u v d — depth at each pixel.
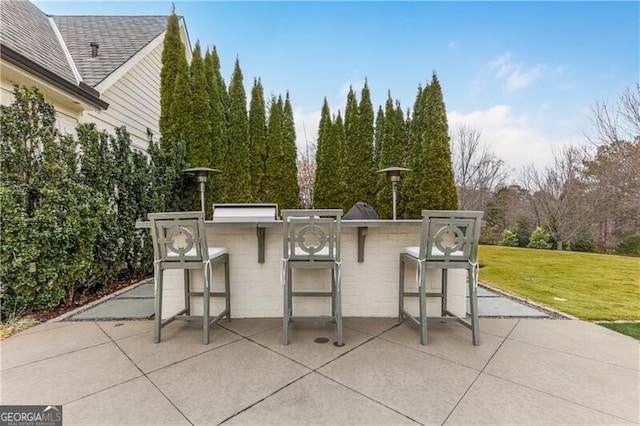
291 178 7.30
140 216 4.35
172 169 4.95
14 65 3.30
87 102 4.41
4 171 2.72
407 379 1.80
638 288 4.03
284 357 2.08
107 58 5.70
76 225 3.12
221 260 2.63
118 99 5.75
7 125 2.73
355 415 1.48
